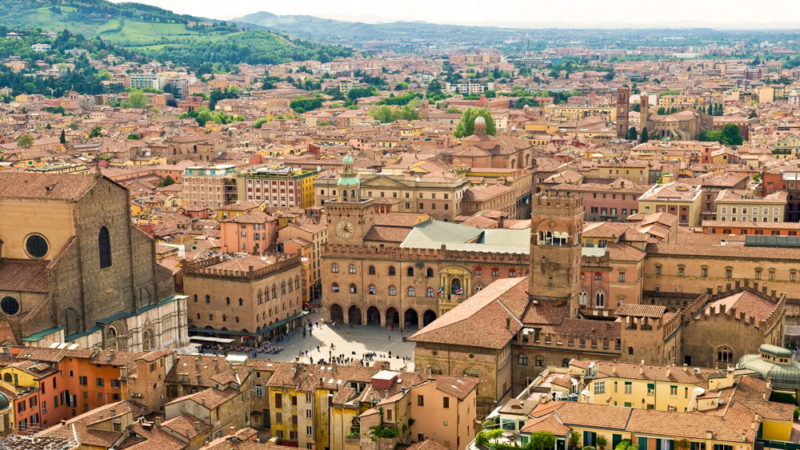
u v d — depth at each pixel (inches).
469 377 7180.1
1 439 6353.3
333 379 7219.5
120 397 7583.7
